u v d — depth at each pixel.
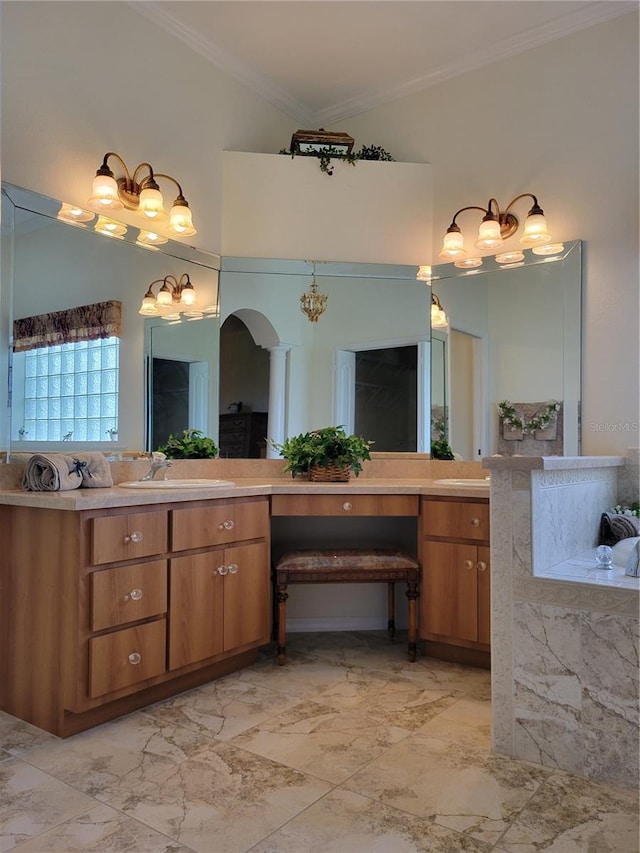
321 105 3.89
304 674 2.70
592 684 1.84
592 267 3.10
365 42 3.32
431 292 3.51
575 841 1.52
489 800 1.70
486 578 2.72
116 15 2.93
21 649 2.24
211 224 3.36
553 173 3.23
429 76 3.58
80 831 1.56
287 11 3.08
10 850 1.48
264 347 3.42
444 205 3.56
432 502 2.88
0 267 2.45
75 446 2.70
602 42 3.11
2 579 2.32
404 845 1.51
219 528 2.56
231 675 2.68
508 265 3.32
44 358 2.59
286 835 1.54
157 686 2.38
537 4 3.06
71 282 2.70
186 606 2.42
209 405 3.24
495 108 3.41
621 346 3.01
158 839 1.53
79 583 2.07
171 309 3.12
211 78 3.39
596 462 2.53
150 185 2.88
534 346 3.23
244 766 1.89
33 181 2.58
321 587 3.39
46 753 1.97
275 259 3.46
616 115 3.07
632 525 2.57
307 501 2.85
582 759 1.85
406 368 3.48
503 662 1.99
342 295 3.52
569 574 1.96
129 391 2.92
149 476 2.80
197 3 3.02
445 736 2.10
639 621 1.78
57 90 2.67
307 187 3.53
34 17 2.60
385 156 3.64
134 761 1.92
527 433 3.23
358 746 2.02
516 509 1.99
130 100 2.98
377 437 3.50
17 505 2.26
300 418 3.46
